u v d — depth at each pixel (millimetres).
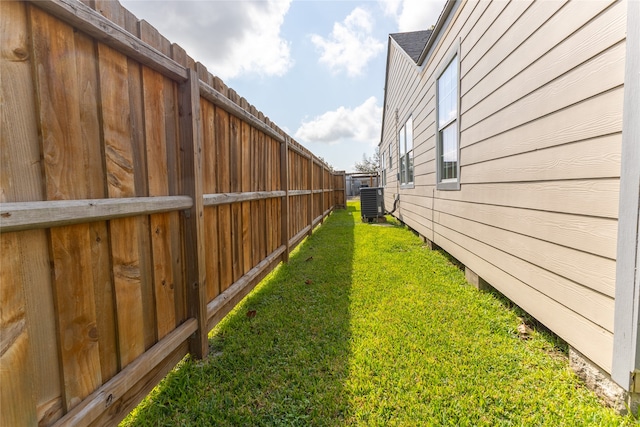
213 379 1646
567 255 1744
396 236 6227
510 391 1523
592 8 1529
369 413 1396
